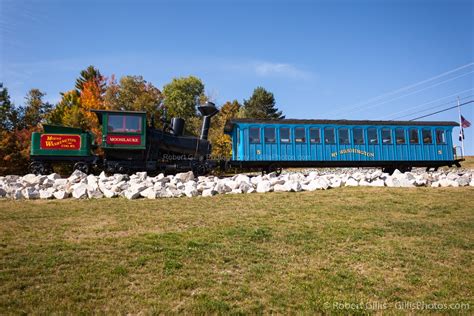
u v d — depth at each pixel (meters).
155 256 5.87
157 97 42.97
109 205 10.06
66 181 12.80
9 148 33.59
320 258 6.05
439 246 6.78
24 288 4.69
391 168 21.52
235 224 8.02
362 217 8.85
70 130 17.09
